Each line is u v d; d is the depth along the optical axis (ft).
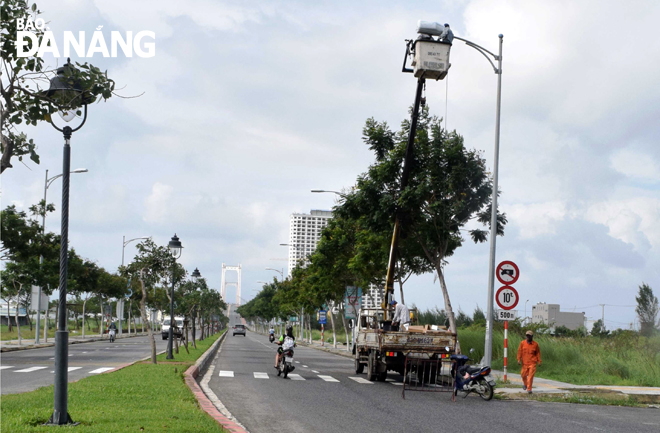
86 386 50.83
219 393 55.31
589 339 108.06
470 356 103.19
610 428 40.83
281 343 76.95
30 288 166.30
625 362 87.76
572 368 88.33
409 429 38.27
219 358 118.52
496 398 58.34
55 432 29.07
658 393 60.95
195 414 36.27
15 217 114.11
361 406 49.34
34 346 149.59
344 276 141.59
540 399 57.98
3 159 26.73
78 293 211.41
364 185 84.89
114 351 132.67
